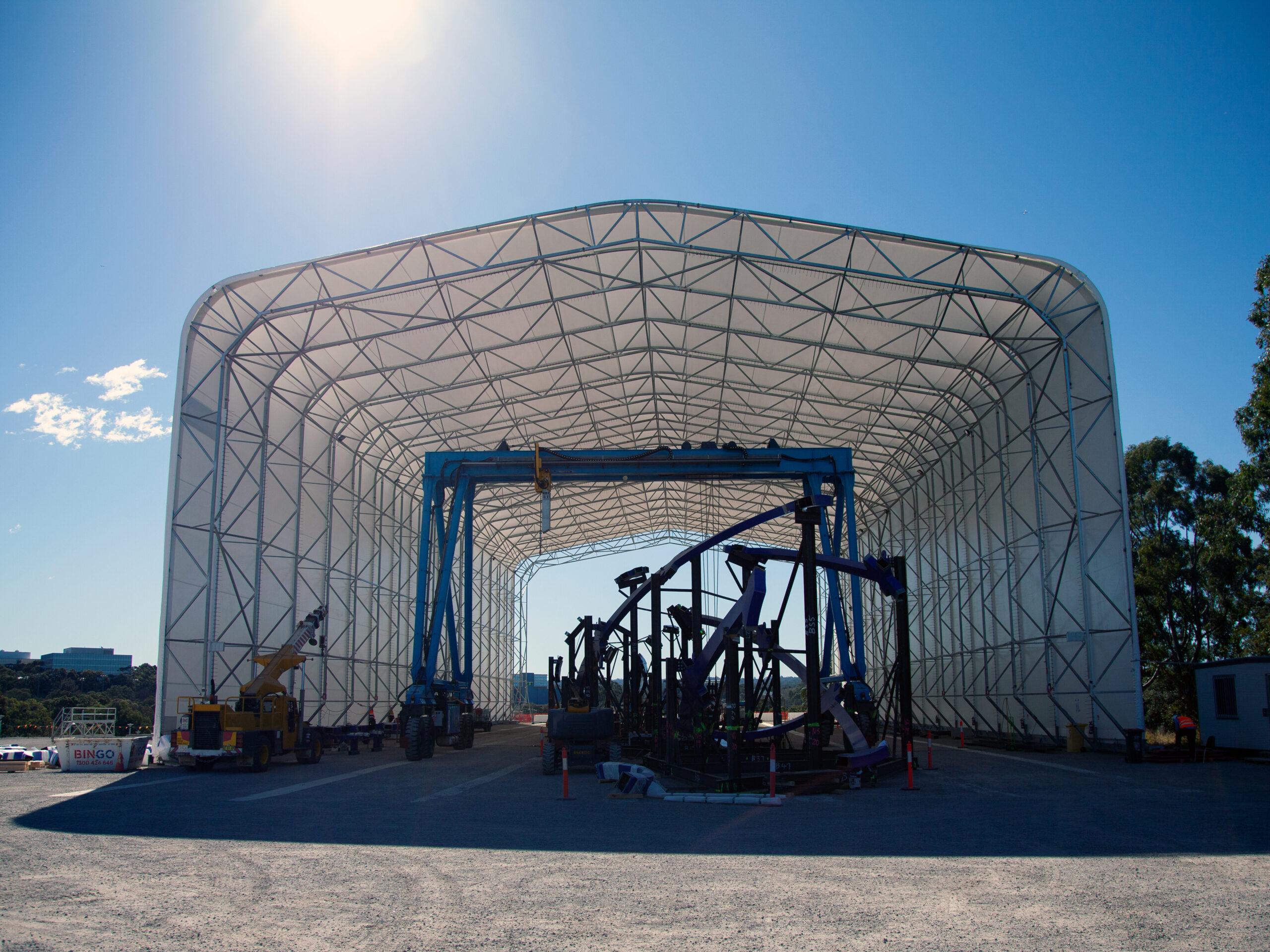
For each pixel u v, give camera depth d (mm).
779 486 55688
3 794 18234
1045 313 29375
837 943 6832
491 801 16984
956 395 37094
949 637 42906
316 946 6805
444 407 39469
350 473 39750
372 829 13023
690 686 25156
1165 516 54031
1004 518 34844
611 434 46969
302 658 28047
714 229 28016
